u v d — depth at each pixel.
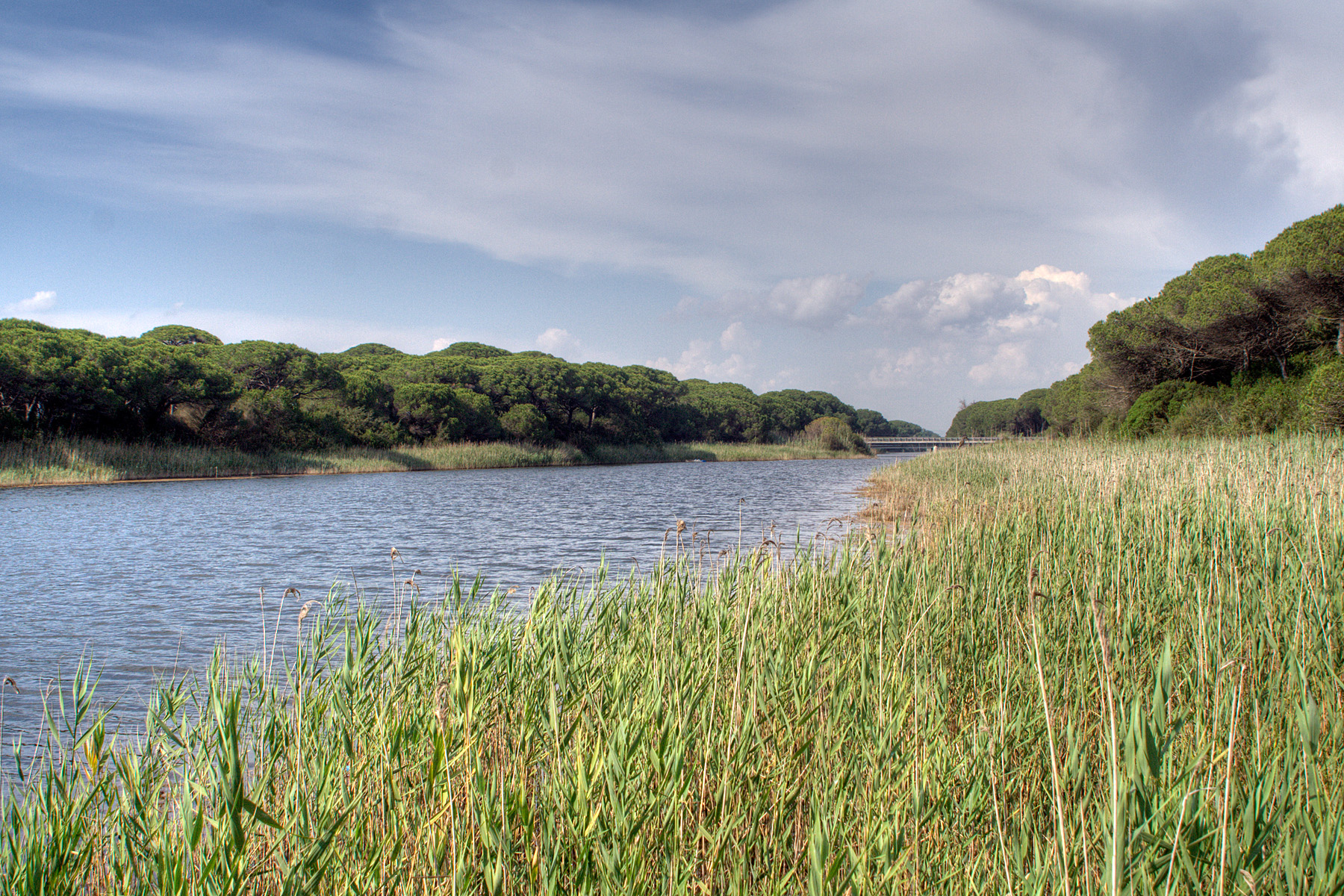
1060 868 2.58
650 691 3.88
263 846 3.43
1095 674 4.45
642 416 81.56
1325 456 13.14
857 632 5.30
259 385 47.53
